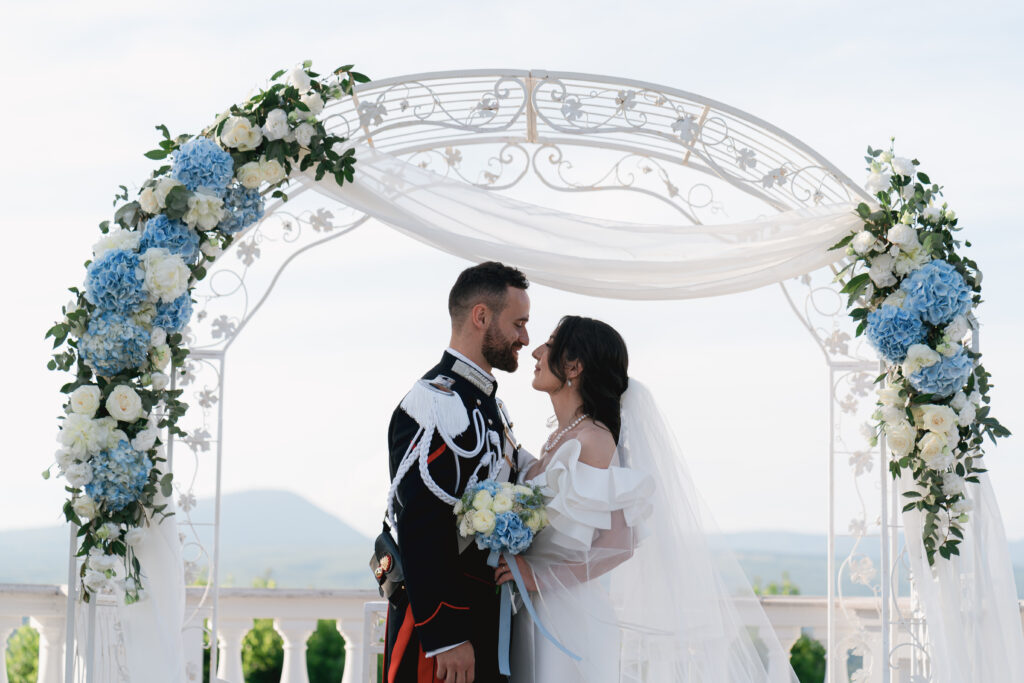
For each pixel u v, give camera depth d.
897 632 4.20
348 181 3.77
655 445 3.49
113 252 3.53
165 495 3.61
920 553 4.04
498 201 3.95
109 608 3.73
